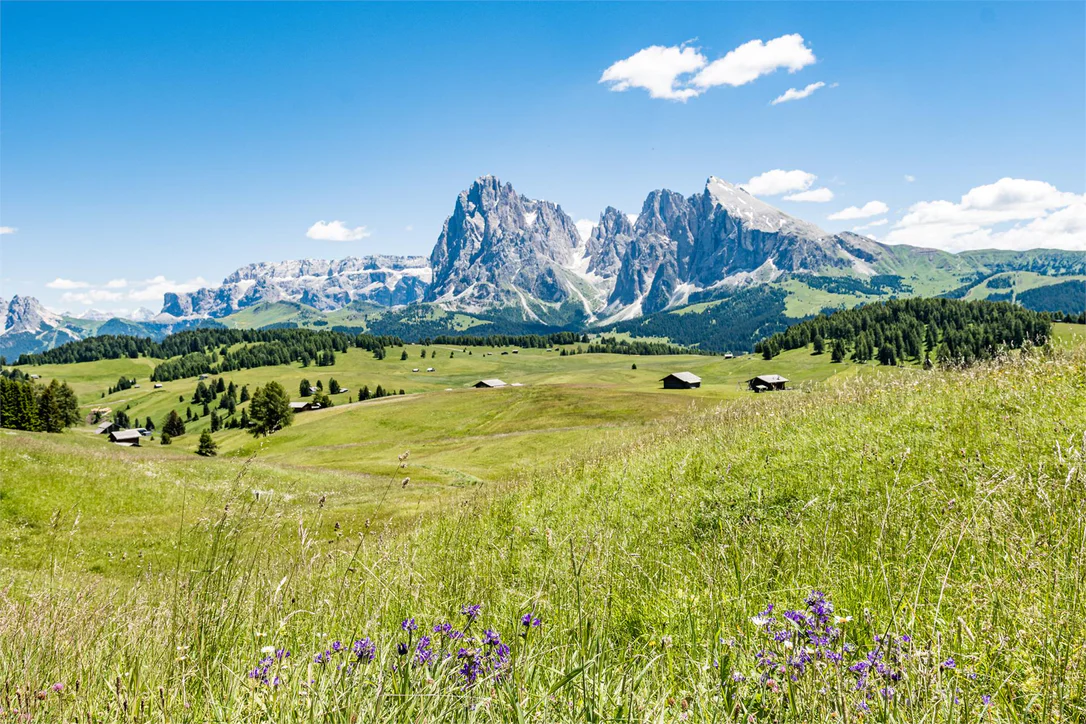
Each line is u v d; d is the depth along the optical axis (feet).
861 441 31.24
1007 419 28.02
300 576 16.80
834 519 20.59
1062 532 13.84
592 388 417.49
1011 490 17.99
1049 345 41.98
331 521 66.80
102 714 10.03
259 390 403.54
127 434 468.75
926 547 16.99
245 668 11.65
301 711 9.25
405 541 27.32
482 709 9.34
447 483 160.86
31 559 59.93
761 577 15.76
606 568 17.90
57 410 399.03
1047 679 9.30
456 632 10.87
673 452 44.60
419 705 9.05
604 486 40.22
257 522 16.74
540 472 55.42
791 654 9.42
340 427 374.43
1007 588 12.41
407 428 360.48
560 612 15.49
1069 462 17.01
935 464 24.76
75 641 13.58
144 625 14.39
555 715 9.47
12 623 14.40
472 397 415.85
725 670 10.14
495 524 35.14
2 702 10.03
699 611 14.44
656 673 11.56
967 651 10.96
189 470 127.13
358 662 10.21
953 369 45.55
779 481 29.55
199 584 14.28
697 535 24.82
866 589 14.89
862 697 8.83
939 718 8.71
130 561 45.42
